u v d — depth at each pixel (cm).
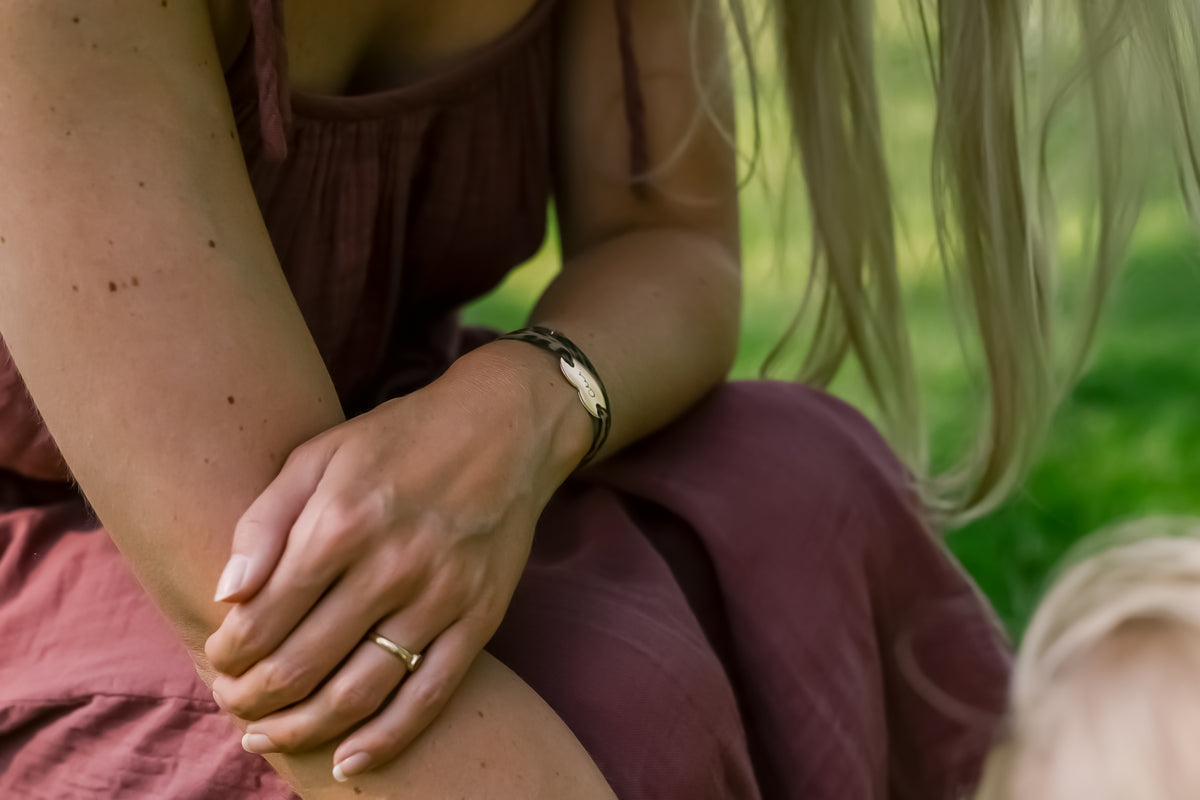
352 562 143
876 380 183
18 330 144
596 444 156
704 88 173
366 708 143
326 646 143
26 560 158
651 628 153
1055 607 145
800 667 160
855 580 164
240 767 149
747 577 160
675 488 162
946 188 174
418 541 144
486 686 146
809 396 173
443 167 164
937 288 221
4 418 155
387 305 165
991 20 169
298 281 159
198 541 144
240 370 145
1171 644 140
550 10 168
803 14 175
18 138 143
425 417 148
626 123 173
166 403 144
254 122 153
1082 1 168
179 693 150
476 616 146
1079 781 138
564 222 178
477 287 173
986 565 272
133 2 145
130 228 144
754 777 158
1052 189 179
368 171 159
